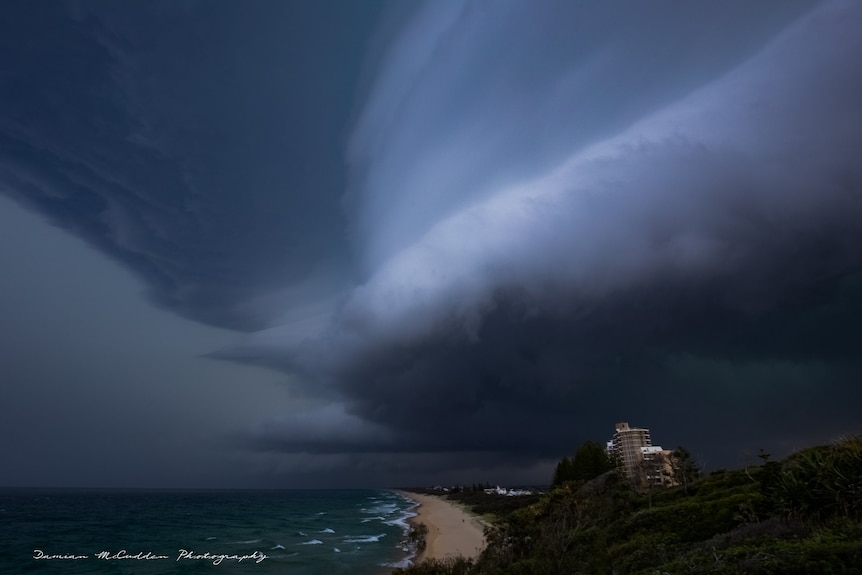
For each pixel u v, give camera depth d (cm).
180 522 10894
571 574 1811
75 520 11638
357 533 8125
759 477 2005
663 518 1952
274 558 5347
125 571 4700
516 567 2058
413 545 6272
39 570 4881
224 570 4666
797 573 882
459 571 2688
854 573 828
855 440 1413
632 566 1562
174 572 4597
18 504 19538
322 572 4503
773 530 1258
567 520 2767
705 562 1098
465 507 13638
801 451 1642
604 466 7169
